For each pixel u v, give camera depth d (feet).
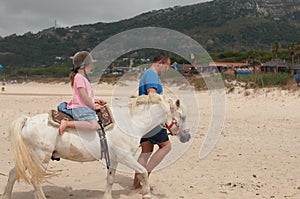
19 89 148.15
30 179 21.13
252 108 66.28
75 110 20.80
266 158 33.40
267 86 89.10
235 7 594.65
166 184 26.55
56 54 368.27
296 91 78.13
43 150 20.59
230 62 181.98
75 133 20.83
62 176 28.71
